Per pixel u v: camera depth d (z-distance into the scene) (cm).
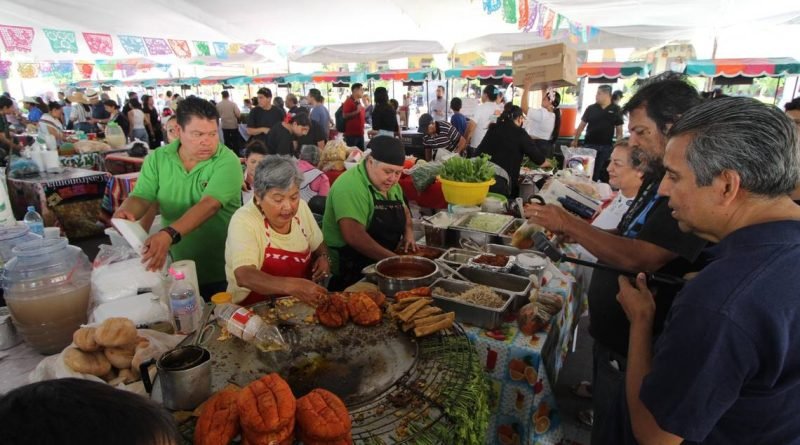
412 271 202
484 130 717
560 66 422
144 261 172
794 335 77
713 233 91
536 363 156
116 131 706
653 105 145
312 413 95
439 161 433
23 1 374
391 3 425
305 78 1292
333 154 486
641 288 119
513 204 319
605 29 535
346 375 124
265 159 185
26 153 503
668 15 467
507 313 176
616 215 245
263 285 166
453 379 122
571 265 248
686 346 81
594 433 167
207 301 240
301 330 148
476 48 621
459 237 262
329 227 253
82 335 130
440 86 1177
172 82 1700
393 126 839
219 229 233
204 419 94
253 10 438
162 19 441
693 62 729
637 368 104
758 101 84
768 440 85
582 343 331
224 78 1521
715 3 417
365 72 1234
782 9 446
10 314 160
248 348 137
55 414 46
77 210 505
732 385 79
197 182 223
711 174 83
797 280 77
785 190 81
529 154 446
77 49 455
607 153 673
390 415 109
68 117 1257
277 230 195
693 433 81
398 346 138
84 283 164
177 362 112
